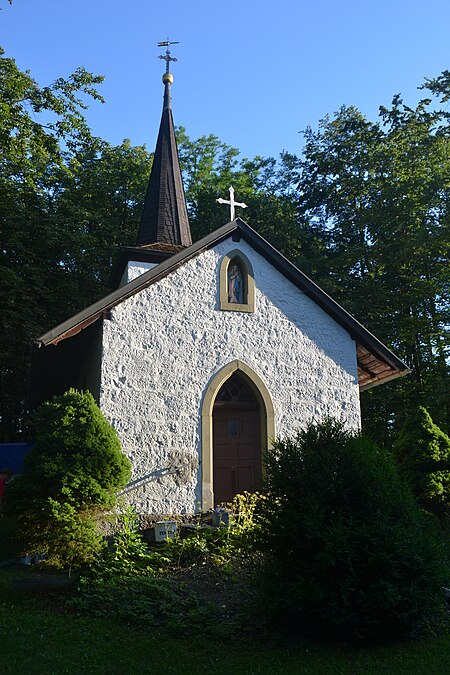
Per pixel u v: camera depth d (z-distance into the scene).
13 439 26.19
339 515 7.15
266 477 7.81
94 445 9.73
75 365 15.27
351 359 13.95
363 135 27.28
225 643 7.09
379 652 6.77
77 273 26.97
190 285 13.01
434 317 23.81
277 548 7.38
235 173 32.16
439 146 24.69
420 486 13.78
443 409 21.95
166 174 20.00
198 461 12.12
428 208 24.23
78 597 8.49
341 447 7.73
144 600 8.28
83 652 6.69
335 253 28.08
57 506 8.98
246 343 13.14
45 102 17.19
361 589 6.86
